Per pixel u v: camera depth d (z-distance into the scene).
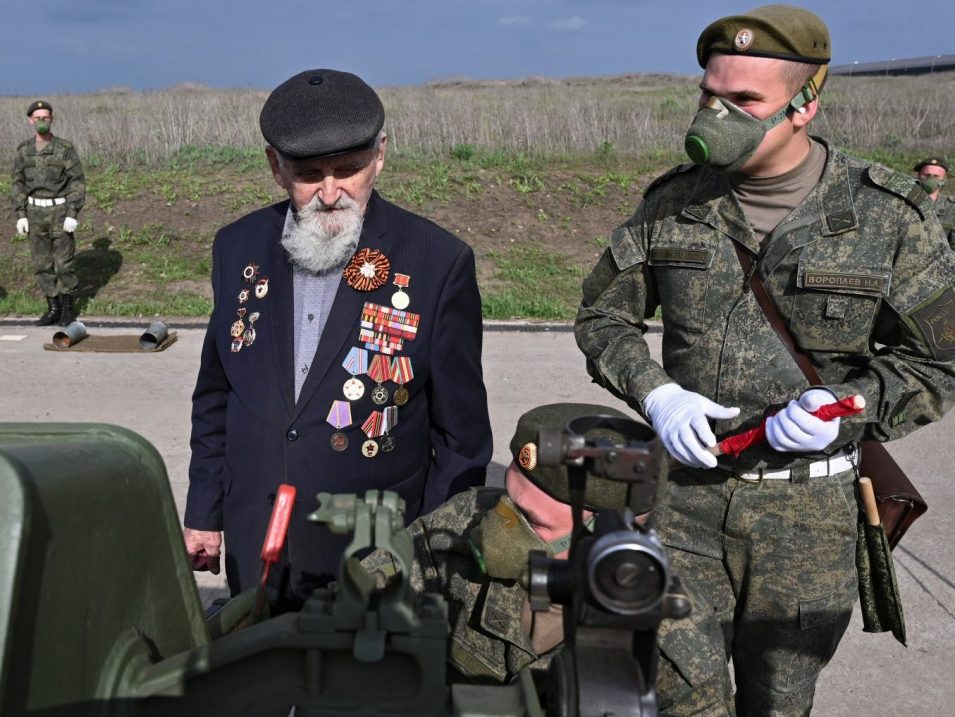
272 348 2.29
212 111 15.67
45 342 7.50
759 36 1.96
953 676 3.35
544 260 10.28
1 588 0.83
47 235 7.98
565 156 13.62
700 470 2.22
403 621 1.00
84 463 1.03
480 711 1.02
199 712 1.05
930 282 2.03
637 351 2.31
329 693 1.04
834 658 3.44
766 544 2.19
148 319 8.27
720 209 2.18
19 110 16.88
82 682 0.98
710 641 1.67
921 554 4.20
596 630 1.03
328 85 2.16
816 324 2.10
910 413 2.07
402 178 12.38
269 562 1.27
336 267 2.28
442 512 1.91
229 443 2.34
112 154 13.59
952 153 14.66
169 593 1.22
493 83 42.53
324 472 2.23
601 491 1.56
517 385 6.50
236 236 2.44
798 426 1.94
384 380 2.25
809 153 2.12
